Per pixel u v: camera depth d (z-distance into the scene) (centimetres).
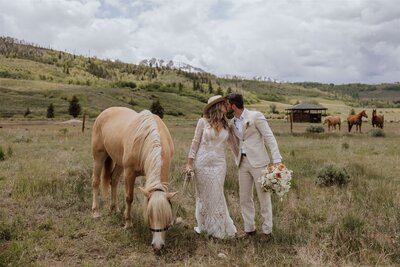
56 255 415
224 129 462
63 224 505
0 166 895
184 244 440
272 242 446
